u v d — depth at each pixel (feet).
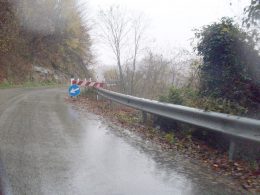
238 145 15.51
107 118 27.07
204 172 13.51
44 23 86.63
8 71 73.92
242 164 14.48
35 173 12.03
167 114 20.38
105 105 35.14
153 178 12.34
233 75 18.76
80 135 19.34
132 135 20.36
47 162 13.44
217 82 19.58
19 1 75.92
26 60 83.41
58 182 11.27
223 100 18.31
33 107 31.22
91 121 24.98
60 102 38.06
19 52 80.69
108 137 19.26
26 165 12.90
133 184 11.57
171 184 11.83
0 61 72.49
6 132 18.74
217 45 19.10
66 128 21.31
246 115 17.88
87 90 45.68
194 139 18.66
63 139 17.92
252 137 13.73
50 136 18.44
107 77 43.83
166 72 36.50
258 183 12.35
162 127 21.56
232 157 14.89
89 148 16.24
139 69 38.42
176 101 21.84
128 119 26.07
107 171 12.81
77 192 10.52
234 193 11.31
